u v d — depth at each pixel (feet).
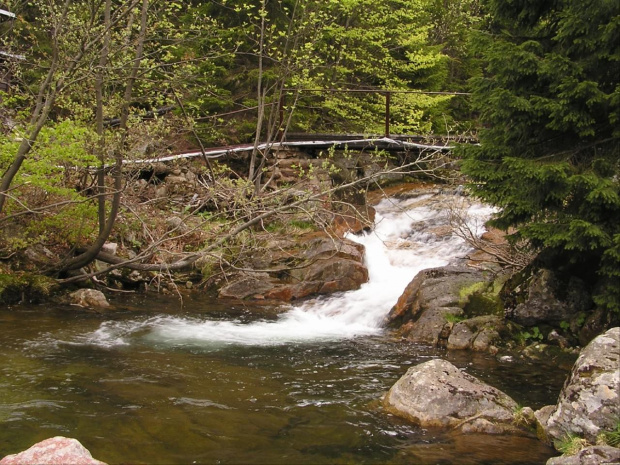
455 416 16.42
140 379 19.88
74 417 16.05
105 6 27.20
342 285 36.09
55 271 32.55
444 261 38.24
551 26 24.73
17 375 19.58
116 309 31.09
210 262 36.47
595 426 14.55
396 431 15.92
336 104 60.34
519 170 22.90
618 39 21.76
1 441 14.25
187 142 51.96
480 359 24.03
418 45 63.57
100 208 30.17
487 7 25.98
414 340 27.43
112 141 28.50
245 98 57.57
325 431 15.84
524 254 29.60
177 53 46.85
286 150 51.44
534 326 26.17
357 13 59.93
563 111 22.43
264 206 32.24
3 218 28.25
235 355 24.04
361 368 22.56
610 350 15.87
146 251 30.68
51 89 28.86
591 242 21.88
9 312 28.45
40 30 34.88
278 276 37.01
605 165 22.48
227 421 16.31
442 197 47.19
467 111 72.02
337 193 47.75
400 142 48.39
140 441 14.66
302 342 26.91
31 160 27.30
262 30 43.19
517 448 15.01
